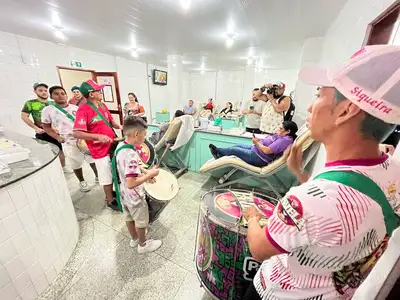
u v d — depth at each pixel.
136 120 1.25
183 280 1.33
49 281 1.28
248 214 0.69
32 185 1.17
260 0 1.61
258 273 0.71
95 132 1.91
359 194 0.36
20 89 3.29
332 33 1.98
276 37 2.68
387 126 0.38
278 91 2.54
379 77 0.34
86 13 2.00
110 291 1.26
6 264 1.05
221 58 4.64
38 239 1.20
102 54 4.46
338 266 0.41
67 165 3.05
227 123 3.76
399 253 0.35
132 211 1.38
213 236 0.99
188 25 2.28
